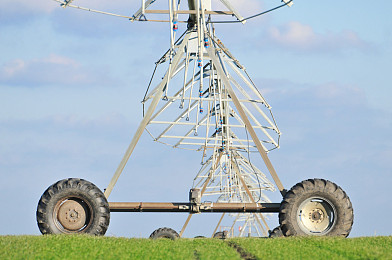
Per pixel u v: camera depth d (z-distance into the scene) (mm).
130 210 28484
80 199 26625
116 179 29312
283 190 29031
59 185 26500
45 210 26250
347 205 26734
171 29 30812
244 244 24141
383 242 24875
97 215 26578
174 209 28609
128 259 19953
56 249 21719
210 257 20438
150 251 21797
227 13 32094
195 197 28406
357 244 23578
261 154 29641
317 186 26781
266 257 20188
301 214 26969
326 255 20688
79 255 20297
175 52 32344
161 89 30891
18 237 25062
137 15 30984
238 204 28797
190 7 31891
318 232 26766
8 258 19312
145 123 30422
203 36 32031
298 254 20953
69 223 26469
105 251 21359
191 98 34469
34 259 19594
